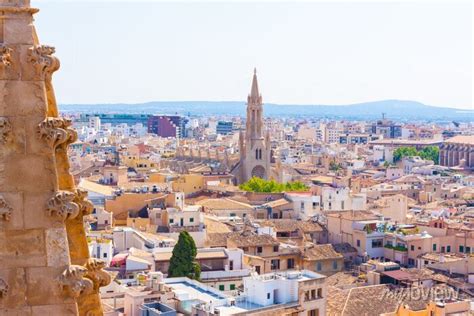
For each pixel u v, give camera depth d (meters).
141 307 99.88
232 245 158.38
